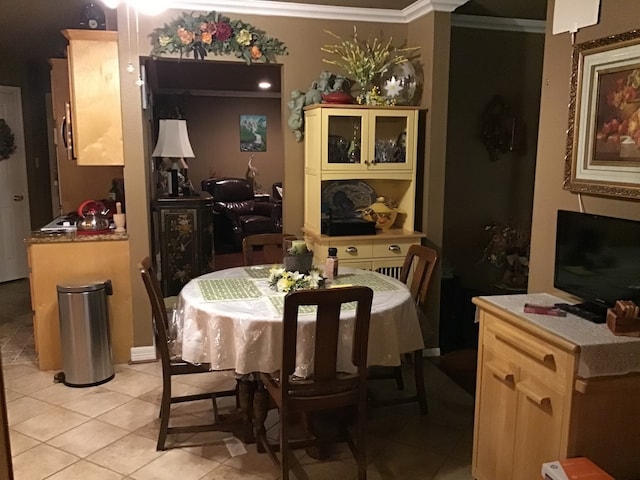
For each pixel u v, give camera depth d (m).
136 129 3.65
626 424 1.96
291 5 3.79
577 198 2.45
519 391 2.16
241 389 2.81
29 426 2.99
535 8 4.15
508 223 4.86
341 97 3.73
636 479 2.00
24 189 6.18
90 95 3.60
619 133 2.18
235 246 7.87
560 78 2.52
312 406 2.35
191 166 9.50
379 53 3.95
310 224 3.96
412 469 2.63
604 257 2.13
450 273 4.32
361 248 3.77
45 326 3.68
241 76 7.41
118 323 3.80
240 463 2.66
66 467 2.61
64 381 3.53
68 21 4.53
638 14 2.11
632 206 2.17
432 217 3.99
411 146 3.85
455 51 4.49
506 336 2.21
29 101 6.20
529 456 2.12
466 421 3.10
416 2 3.79
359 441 2.45
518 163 4.80
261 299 2.69
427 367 3.89
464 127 4.61
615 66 2.18
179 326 2.81
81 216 3.96
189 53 3.68
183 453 2.74
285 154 4.02
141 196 3.72
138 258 3.76
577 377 1.86
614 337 1.92
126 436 2.90
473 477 2.52
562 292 2.54
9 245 6.09
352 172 3.76
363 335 2.35
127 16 3.53
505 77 4.64
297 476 2.57
